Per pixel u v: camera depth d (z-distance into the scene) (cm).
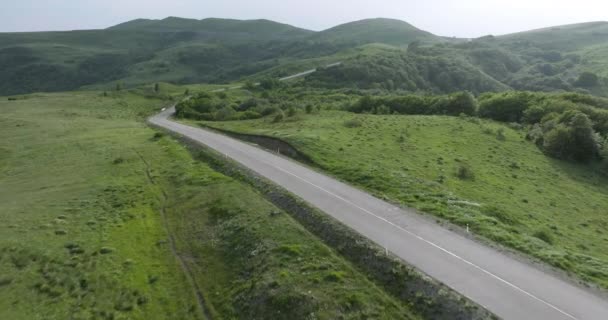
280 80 19562
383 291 2277
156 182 4841
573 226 3897
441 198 3584
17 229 3400
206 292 2567
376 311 2102
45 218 3659
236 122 8912
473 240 2714
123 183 4750
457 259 2459
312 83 18250
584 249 3212
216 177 4622
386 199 3550
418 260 2452
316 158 4972
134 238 3338
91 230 3425
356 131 6775
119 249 3106
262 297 2327
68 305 2402
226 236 3166
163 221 3734
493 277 2253
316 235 2964
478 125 7931
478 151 6272
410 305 2142
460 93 9669
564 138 6388
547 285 2166
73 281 2634
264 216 3334
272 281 2406
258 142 6312
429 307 2091
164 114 11581
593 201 4812
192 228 3491
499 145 6725
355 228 2925
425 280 2230
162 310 2414
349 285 2311
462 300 2042
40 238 3212
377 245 2645
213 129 7969
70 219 3653
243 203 3691
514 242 2656
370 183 4022
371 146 5819
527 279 2228
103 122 9519
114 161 5697
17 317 2270
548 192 4888
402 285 2272
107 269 2788
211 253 3017
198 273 2791
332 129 6812
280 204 3594
